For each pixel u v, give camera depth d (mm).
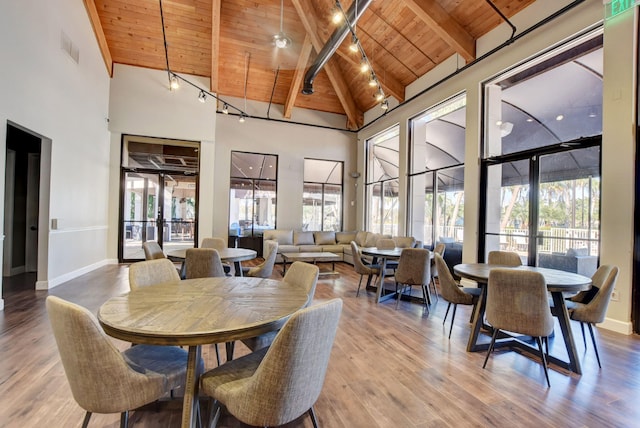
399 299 4133
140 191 7156
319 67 6199
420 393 2070
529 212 4328
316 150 8930
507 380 2250
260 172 8539
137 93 6832
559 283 2348
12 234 5367
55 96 4496
